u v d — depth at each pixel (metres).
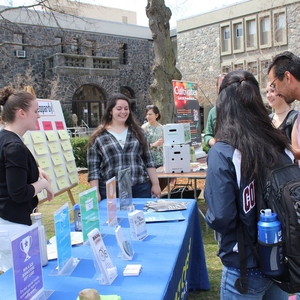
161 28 7.96
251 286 1.48
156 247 1.97
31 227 1.38
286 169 1.46
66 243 1.70
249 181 1.42
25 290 1.31
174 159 4.48
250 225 1.46
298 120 2.45
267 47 16.59
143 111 22.39
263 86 14.18
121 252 1.82
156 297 1.42
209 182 1.46
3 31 17.11
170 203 2.84
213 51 18.94
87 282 1.56
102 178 3.37
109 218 2.31
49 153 4.04
